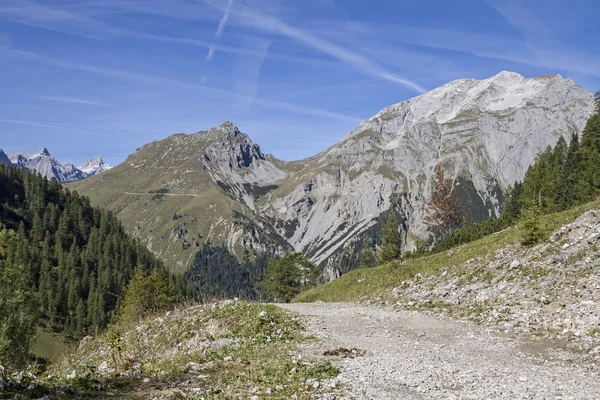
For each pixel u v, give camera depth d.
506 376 11.94
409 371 12.64
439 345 16.36
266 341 17.59
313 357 14.80
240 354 15.42
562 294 20.08
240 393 10.61
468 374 12.16
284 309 25.44
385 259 71.69
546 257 25.30
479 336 17.47
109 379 11.77
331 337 18.34
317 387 11.12
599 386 10.79
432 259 38.31
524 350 14.95
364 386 11.19
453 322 20.69
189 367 13.45
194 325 21.34
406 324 20.92
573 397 9.97
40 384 10.34
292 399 10.17
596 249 23.08
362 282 40.59
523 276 24.11
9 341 36.22
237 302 24.50
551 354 14.23
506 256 28.80
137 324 25.78
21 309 39.09
